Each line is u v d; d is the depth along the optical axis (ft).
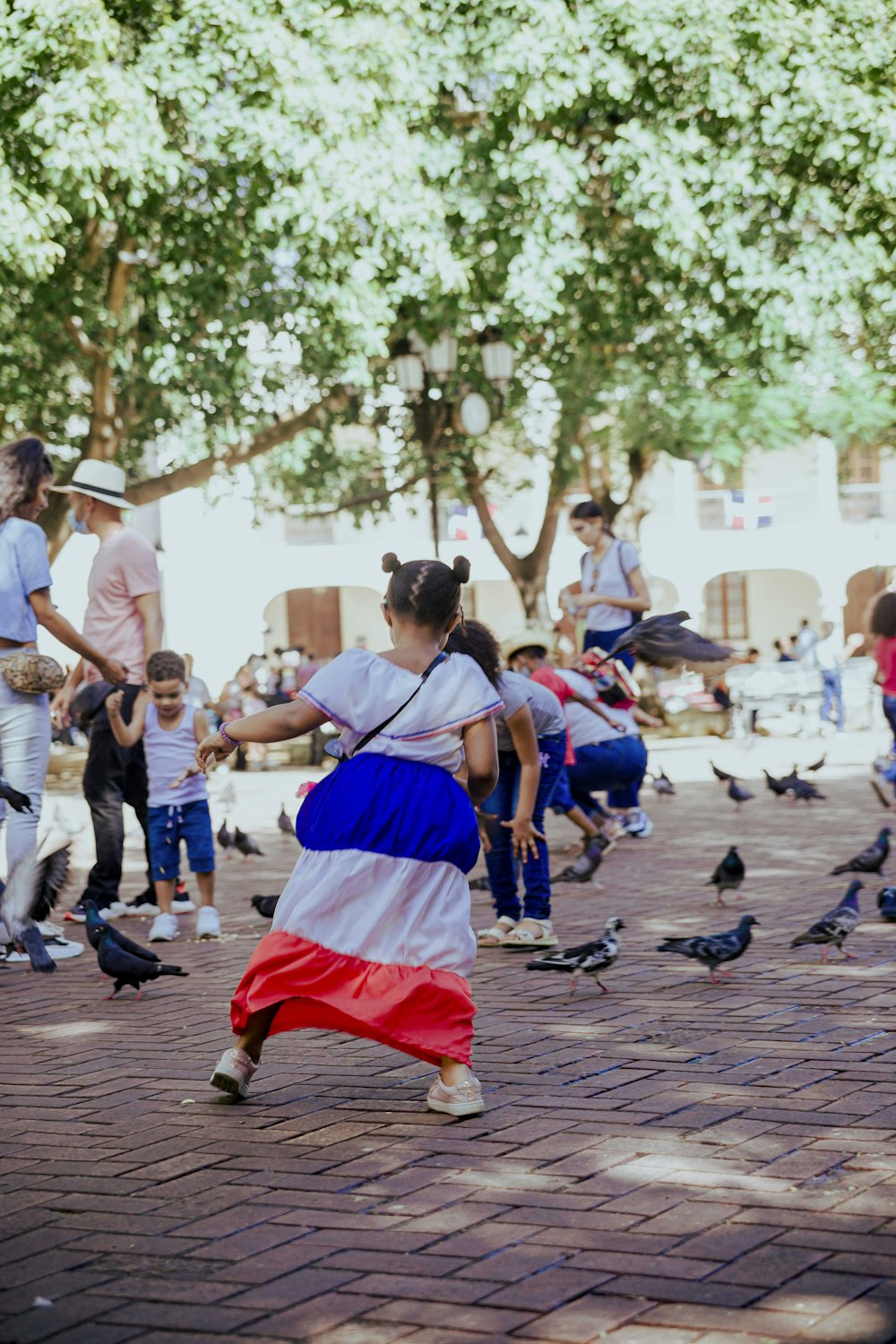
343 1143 14.19
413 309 63.46
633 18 55.83
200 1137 14.60
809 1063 16.57
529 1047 17.87
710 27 56.08
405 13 54.90
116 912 31.58
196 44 51.70
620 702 39.70
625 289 67.10
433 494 60.59
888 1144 13.43
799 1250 10.94
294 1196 12.67
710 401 82.69
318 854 15.46
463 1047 15.07
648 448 85.20
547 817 51.34
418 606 15.72
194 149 55.52
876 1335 9.50
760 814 47.88
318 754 89.40
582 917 28.73
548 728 26.16
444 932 15.29
